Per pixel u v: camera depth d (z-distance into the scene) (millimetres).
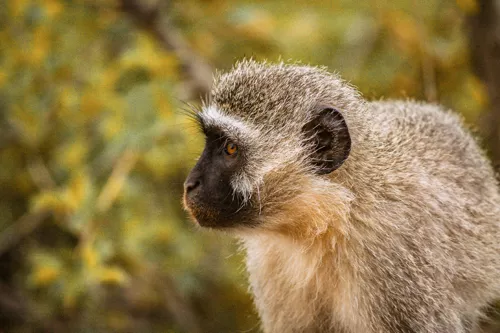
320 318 9406
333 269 8750
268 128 8586
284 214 8625
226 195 8602
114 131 12234
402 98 12891
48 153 13445
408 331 8352
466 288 9047
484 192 9625
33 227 13320
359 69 14352
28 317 12875
